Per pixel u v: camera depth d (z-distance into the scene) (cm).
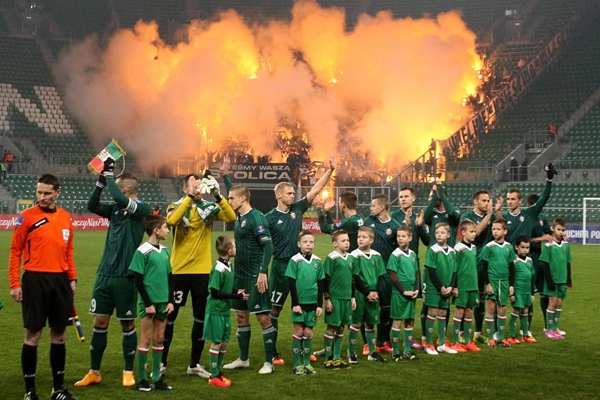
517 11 4562
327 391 615
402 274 763
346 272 710
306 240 689
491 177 3409
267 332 698
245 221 715
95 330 642
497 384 645
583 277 1552
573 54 4178
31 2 4544
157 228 629
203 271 685
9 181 3412
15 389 612
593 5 4462
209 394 604
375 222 827
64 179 3559
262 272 686
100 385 632
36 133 3756
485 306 885
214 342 641
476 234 871
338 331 719
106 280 636
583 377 675
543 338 893
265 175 3153
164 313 632
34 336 577
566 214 2977
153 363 627
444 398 596
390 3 4734
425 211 888
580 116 3709
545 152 3462
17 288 580
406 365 728
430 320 799
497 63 4197
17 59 4103
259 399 589
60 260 596
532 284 898
